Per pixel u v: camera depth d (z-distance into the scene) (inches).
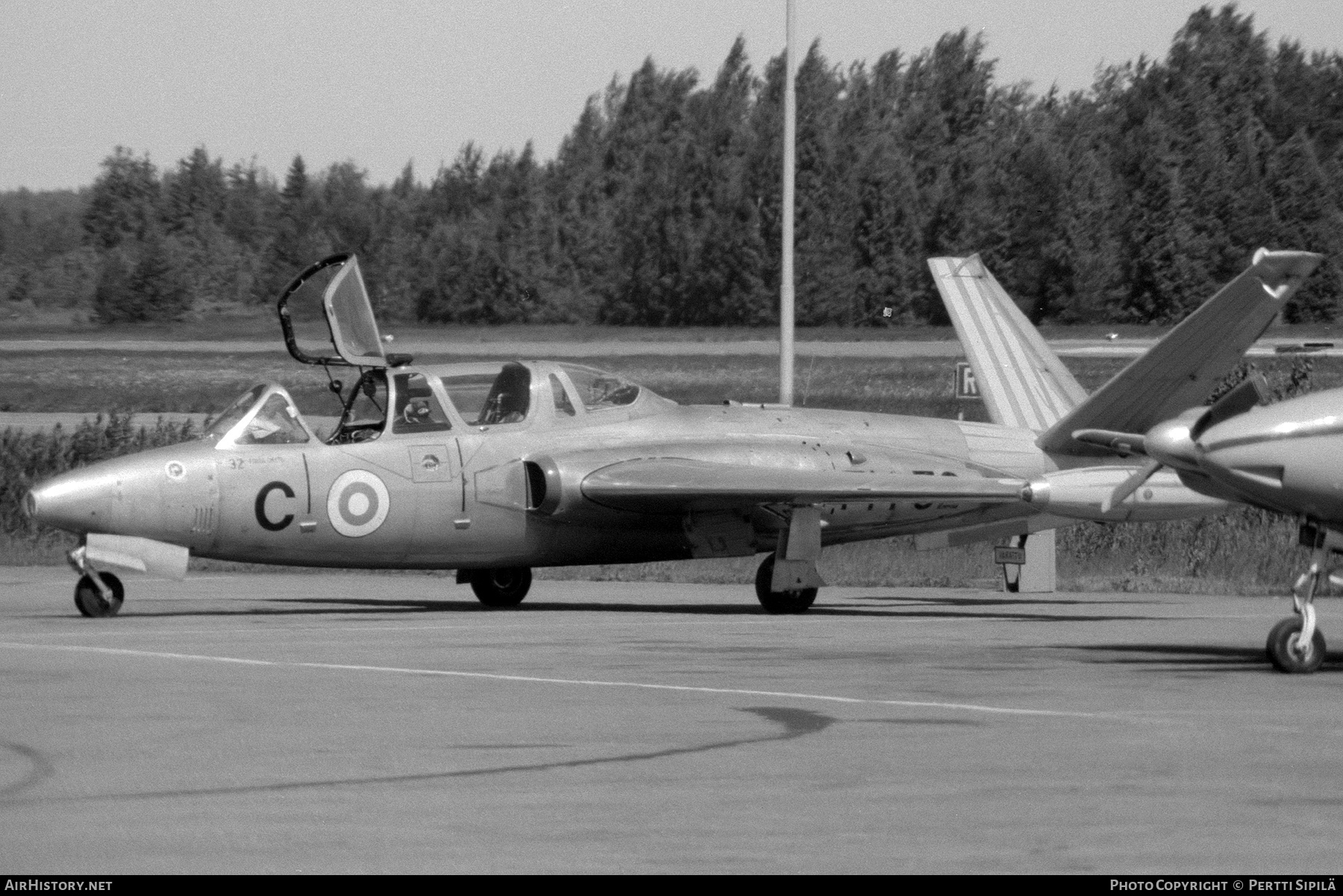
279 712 1441.9
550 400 2733.8
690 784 1133.7
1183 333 2364.7
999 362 3120.1
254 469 2479.1
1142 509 2411.4
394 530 2573.8
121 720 1391.5
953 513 2910.9
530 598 2992.1
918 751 1258.0
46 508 2357.3
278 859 931.3
